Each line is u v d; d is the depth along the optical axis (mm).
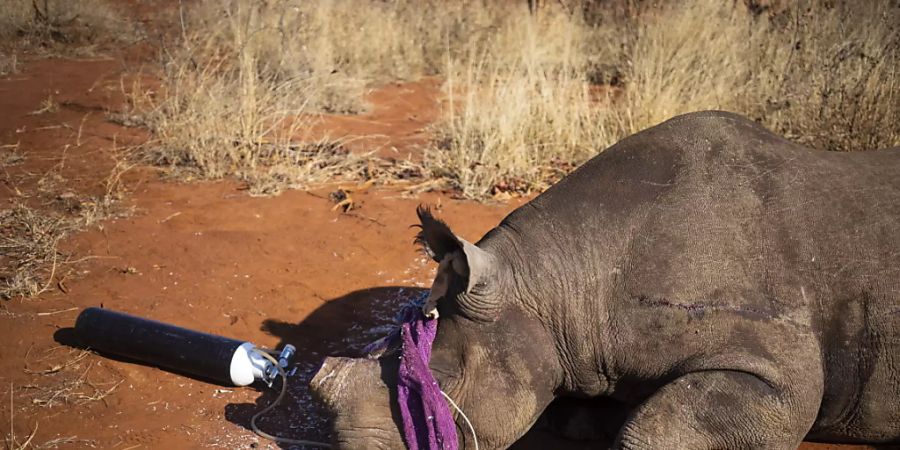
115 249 6746
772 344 4016
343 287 6336
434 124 9852
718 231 4164
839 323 4164
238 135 8711
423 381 4027
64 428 4801
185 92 9477
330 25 12602
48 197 7648
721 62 10305
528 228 4379
